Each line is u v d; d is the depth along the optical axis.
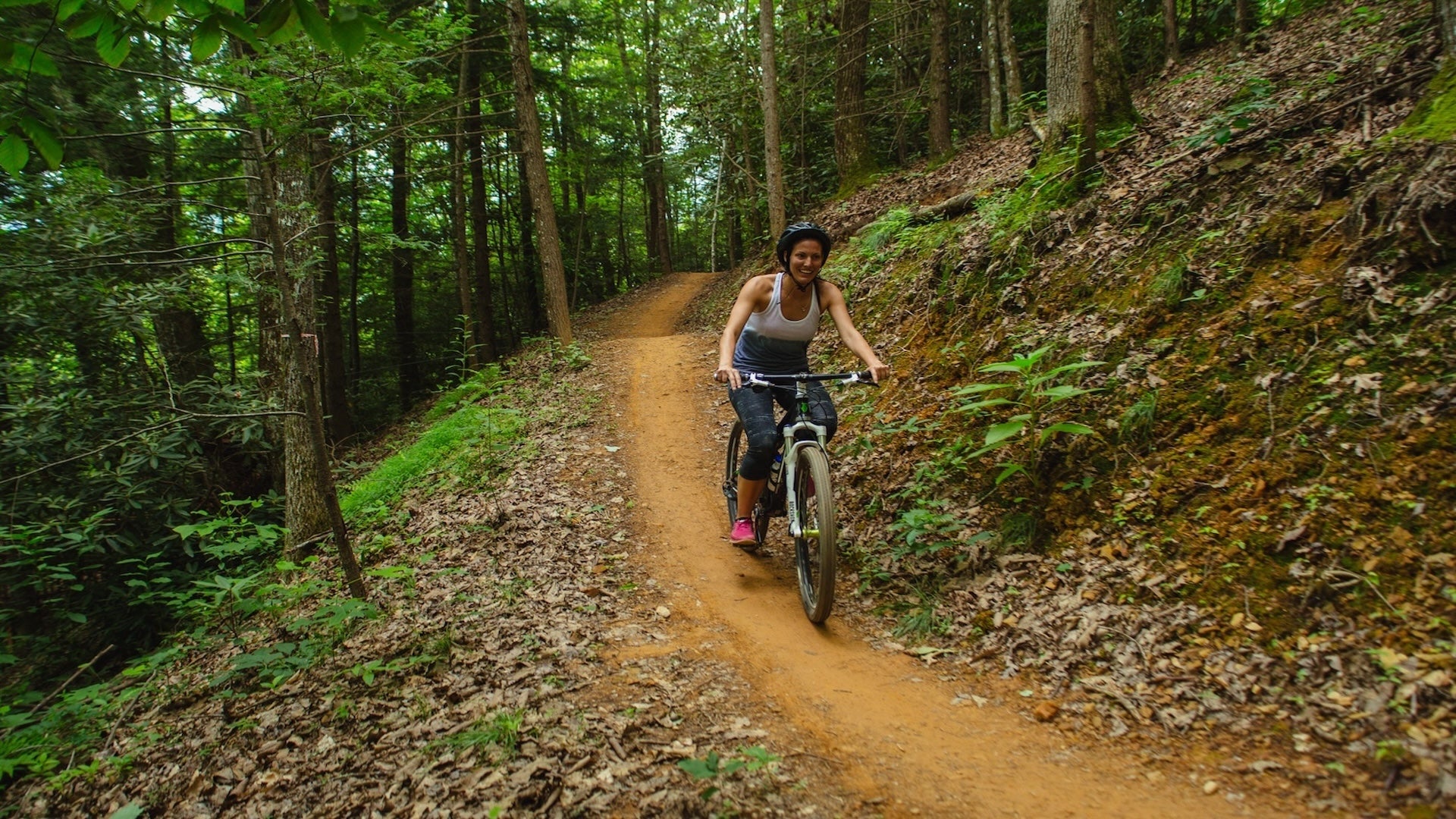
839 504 5.45
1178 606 3.36
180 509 8.92
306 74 5.19
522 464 7.56
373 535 7.00
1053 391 4.20
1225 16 16.09
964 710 3.22
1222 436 3.95
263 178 5.03
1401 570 2.93
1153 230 5.56
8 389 8.56
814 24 20.86
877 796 2.66
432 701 3.55
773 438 4.44
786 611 4.34
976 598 4.01
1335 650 2.83
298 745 3.45
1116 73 8.08
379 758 3.19
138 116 8.30
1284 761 2.52
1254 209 4.94
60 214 7.73
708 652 3.83
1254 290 4.47
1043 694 3.23
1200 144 6.02
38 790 3.69
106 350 9.55
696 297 21.94
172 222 10.80
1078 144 6.75
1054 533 4.20
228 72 4.92
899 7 19.34
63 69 6.99
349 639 4.48
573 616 4.30
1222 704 2.85
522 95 13.57
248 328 18.42
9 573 7.56
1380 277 3.89
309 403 4.88
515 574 5.02
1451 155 3.91
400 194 19.86
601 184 31.36
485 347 20.48
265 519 9.98
